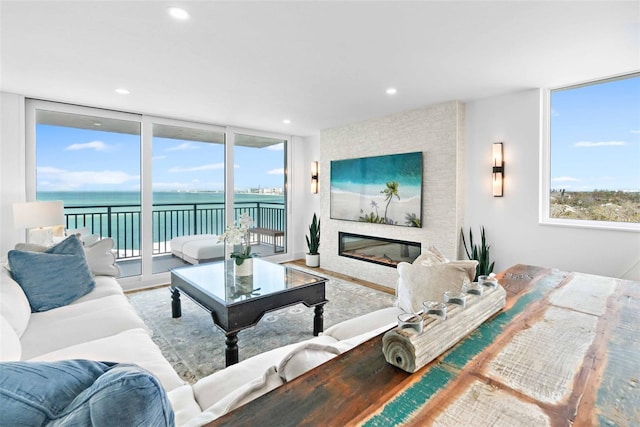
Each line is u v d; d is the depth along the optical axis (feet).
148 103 12.34
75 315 6.92
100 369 2.14
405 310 6.98
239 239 10.05
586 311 4.08
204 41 7.43
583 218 10.26
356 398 2.29
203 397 4.13
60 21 6.55
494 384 2.47
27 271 7.28
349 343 4.42
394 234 14.07
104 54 8.08
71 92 11.04
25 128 11.60
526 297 4.64
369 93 11.14
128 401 1.78
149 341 5.90
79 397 1.83
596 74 9.37
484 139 11.80
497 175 11.34
